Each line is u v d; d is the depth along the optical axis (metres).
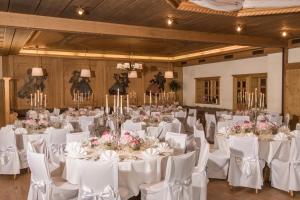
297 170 4.67
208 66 13.33
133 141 4.25
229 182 4.98
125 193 3.42
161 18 6.44
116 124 4.59
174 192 3.42
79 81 13.40
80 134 5.09
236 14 6.07
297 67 9.01
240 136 5.27
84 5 5.44
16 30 7.08
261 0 5.40
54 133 5.62
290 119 9.26
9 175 5.92
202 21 6.71
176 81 15.20
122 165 3.52
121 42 10.51
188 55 14.00
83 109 11.40
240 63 11.55
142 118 8.40
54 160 5.38
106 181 3.15
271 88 10.08
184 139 4.92
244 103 11.41
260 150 4.90
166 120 8.49
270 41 8.96
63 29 6.34
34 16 6.06
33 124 6.68
